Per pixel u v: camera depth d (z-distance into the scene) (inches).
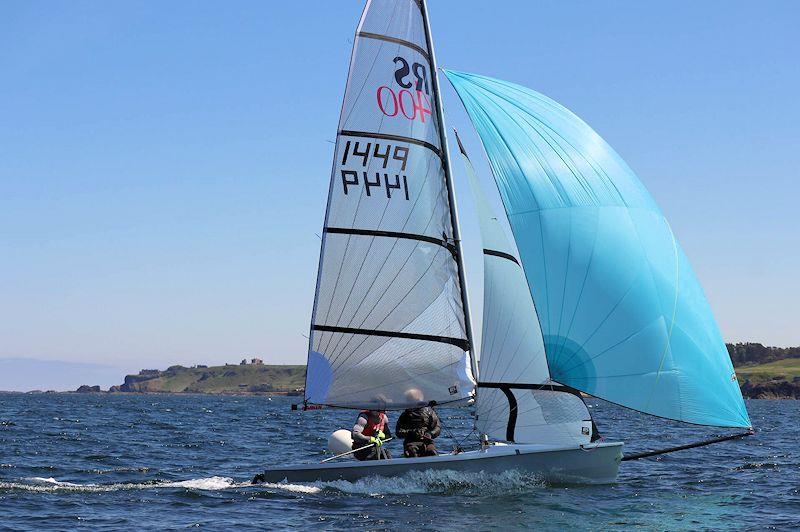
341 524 820.0
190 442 2054.6
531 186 1016.9
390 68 1047.6
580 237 1000.9
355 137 1034.7
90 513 890.1
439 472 983.0
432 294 1040.2
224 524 825.5
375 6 1043.9
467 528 804.0
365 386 1029.8
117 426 2871.6
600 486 1041.5
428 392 1029.2
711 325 1009.5
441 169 1065.5
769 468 1370.6
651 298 991.6
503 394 1015.0
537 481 1010.1
